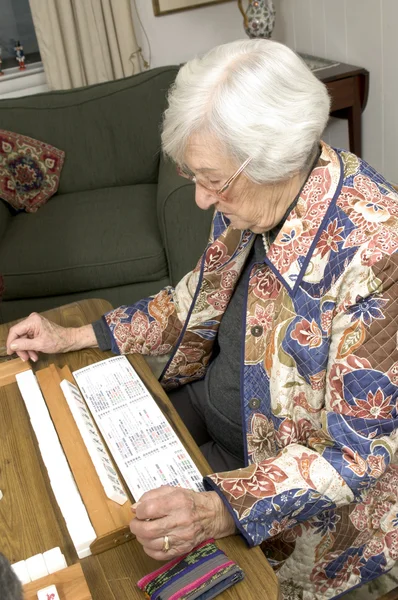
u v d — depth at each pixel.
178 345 1.47
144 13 3.72
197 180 1.12
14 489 1.07
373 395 1.03
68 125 3.11
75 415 1.18
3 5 3.65
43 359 1.41
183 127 1.04
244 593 0.89
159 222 2.68
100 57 3.58
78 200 3.06
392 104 3.23
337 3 3.38
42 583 0.88
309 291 1.12
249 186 1.09
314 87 1.04
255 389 1.26
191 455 1.12
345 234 1.08
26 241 2.76
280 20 3.96
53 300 2.74
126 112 3.10
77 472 1.07
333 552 1.18
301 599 1.22
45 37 3.45
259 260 1.32
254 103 1.01
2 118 3.11
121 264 2.65
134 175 3.16
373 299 1.04
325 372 1.12
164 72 3.11
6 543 0.99
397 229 1.06
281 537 1.18
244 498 1.00
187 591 0.88
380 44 3.17
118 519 0.99
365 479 1.04
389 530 1.21
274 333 1.17
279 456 1.08
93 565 0.95
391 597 1.31
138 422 1.19
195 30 3.86
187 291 1.46
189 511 0.95
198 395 1.56
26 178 3.06
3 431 1.20
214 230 1.37
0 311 2.76
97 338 1.43
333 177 1.12
